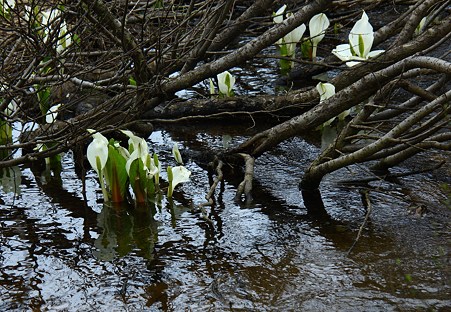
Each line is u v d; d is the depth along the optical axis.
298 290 4.96
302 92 8.87
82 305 4.86
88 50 7.18
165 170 7.39
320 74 10.48
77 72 6.82
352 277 5.11
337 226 5.98
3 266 5.45
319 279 5.11
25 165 7.65
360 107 9.16
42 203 6.64
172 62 6.65
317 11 6.55
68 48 6.79
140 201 6.54
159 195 6.76
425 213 6.12
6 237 5.95
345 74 7.38
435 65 5.82
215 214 6.33
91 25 6.69
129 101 7.09
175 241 5.83
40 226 6.15
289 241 5.75
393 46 6.70
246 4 12.41
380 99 6.92
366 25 6.22
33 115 8.27
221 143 8.14
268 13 11.80
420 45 6.41
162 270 5.34
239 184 6.86
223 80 8.97
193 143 8.17
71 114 8.55
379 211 6.22
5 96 6.58
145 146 6.48
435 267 5.19
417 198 6.42
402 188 6.67
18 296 5.00
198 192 6.84
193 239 5.85
